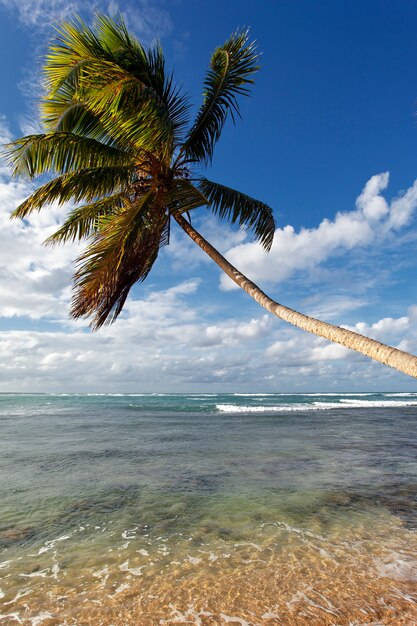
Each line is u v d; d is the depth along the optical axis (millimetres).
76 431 14664
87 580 3330
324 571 3469
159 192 6848
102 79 5488
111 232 6062
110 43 6047
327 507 5367
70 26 5699
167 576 3393
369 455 9438
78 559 3766
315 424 17547
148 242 6879
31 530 4566
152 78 6242
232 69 6707
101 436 13148
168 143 6348
